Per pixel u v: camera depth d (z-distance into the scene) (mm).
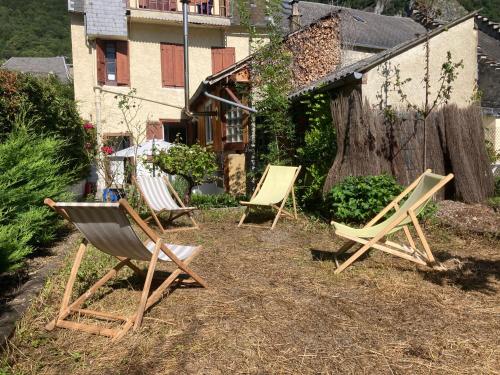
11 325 3090
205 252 5348
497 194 8562
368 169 7398
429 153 8172
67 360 2688
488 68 14609
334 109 7777
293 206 7828
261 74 10352
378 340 2896
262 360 2650
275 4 11680
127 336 2967
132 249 3262
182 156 8594
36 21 44125
